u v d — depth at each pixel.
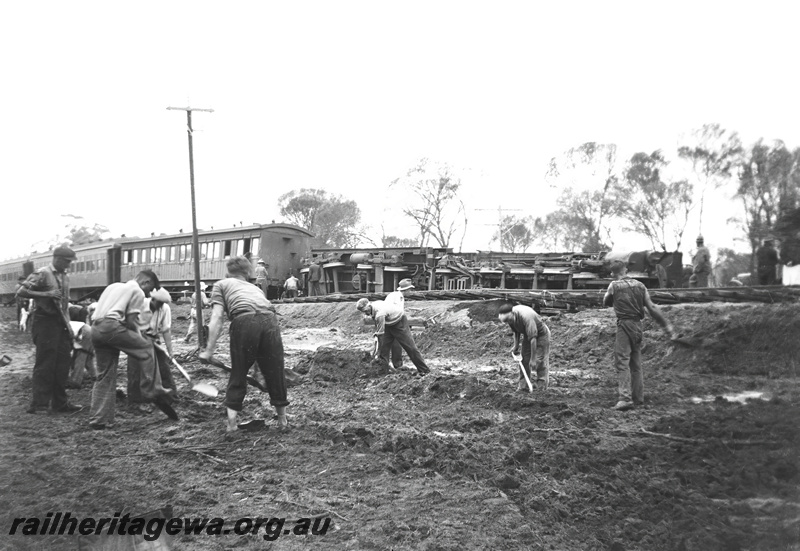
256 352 6.86
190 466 5.80
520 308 9.52
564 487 5.42
